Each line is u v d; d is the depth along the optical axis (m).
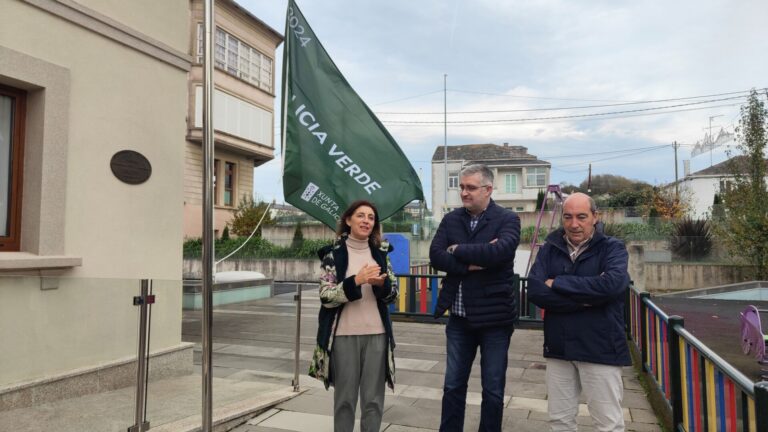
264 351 4.92
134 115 5.27
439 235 3.81
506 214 3.66
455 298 3.66
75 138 4.70
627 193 38.97
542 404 4.81
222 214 23.55
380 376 3.48
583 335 3.03
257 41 24.80
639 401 4.96
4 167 4.41
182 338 4.28
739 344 8.56
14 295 3.47
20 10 4.27
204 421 3.12
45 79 4.42
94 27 4.84
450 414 3.60
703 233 19.20
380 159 5.62
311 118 5.41
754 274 17.31
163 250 5.55
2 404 3.40
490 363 3.53
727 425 2.74
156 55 5.47
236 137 23.22
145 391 3.85
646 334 5.69
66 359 3.61
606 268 3.05
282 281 19.91
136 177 5.27
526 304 9.01
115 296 3.76
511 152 50.16
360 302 3.45
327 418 4.36
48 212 4.44
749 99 18.33
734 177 18.62
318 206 5.41
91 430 3.69
